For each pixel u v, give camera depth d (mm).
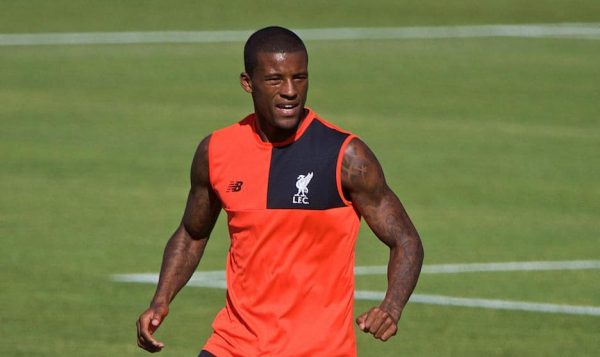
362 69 71875
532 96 67375
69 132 58250
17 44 75188
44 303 35750
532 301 36844
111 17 81375
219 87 67500
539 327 34406
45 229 43812
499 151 56625
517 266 40562
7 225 44188
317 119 19906
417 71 71875
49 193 48594
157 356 31391
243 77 19922
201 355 19906
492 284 38531
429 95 67000
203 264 39906
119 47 75062
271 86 19359
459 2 87375
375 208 19734
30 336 32875
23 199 47625
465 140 58469
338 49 76062
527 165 54375
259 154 19781
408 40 78438
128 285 37688
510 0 88500
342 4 86000
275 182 19562
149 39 77000
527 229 45156
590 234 44719
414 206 47938
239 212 19625
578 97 67375
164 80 68562
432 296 37156
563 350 32500
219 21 81438
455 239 43656
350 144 19578
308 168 19469
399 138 58469
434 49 76625
